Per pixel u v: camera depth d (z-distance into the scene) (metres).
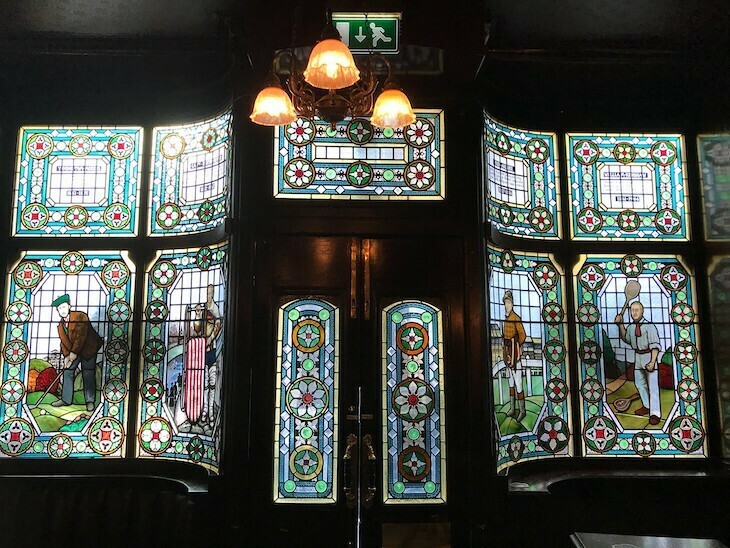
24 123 4.61
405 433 3.87
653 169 4.67
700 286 4.52
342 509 3.76
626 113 4.66
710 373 4.40
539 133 4.66
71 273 4.45
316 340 3.94
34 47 4.12
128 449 4.23
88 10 3.80
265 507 3.76
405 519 3.79
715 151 4.40
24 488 4.02
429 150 4.16
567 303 4.48
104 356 4.34
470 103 4.16
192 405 4.18
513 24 3.90
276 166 4.09
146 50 4.15
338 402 3.88
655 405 4.39
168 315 4.36
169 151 4.55
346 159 4.13
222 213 4.24
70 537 3.89
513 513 3.81
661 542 2.83
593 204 4.61
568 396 4.38
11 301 4.41
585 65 4.26
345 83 2.63
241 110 4.10
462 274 4.02
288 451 3.83
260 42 3.68
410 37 3.65
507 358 4.23
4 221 4.47
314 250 4.00
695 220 4.57
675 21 3.87
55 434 4.26
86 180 4.57
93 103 4.61
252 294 3.92
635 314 4.50
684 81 4.44
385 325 3.98
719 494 4.04
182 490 3.91
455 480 3.82
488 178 4.30
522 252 4.45
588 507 3.98
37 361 4.34
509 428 4.15
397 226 4.02
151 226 4.49
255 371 3.86
